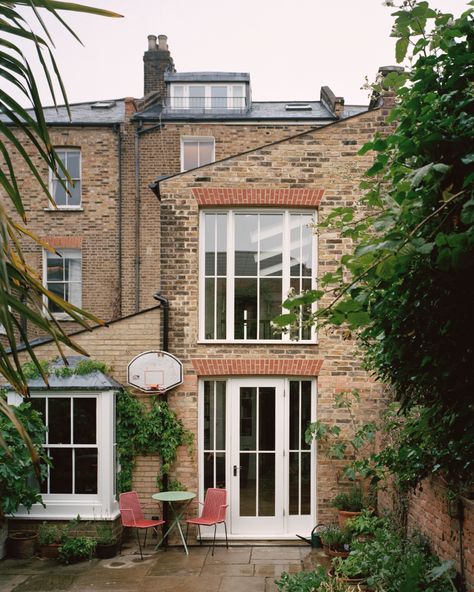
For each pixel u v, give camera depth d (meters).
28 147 17.05
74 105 19.08
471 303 3.21
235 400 10.78
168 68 19.97
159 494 10.09
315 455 10.65
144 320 10.90
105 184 16.97
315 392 10.71
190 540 10.48
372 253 2.88
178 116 17.05
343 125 10.62
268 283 10.82
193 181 10.71
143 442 10.55
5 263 2.17
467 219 2.63
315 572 7.13
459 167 3.01
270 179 10.63
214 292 10.82
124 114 17.66
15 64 2.46
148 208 16.94
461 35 3.26
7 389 10.41
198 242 10.77
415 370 3.84
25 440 2.19
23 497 9.67
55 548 9.84
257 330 10.77
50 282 16.98
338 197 10.59
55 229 16.92
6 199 16.83
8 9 2.43
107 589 8.41
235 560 9.66
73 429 10.44
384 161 3.24
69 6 2.66
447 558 6.88
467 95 3.21
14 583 8.69
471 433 3.40
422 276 3.24
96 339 10.92
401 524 8.57
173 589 8.39
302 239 10.80
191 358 10.66
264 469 10.73
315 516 10.60
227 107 18.98
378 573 6.60
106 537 9.88
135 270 16.78
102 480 10.27
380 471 6.72
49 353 11.02
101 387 10.34
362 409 10.52
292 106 18.61
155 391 10.55
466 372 3.37
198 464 10.70
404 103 3.63
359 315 3.05
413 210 3.02
